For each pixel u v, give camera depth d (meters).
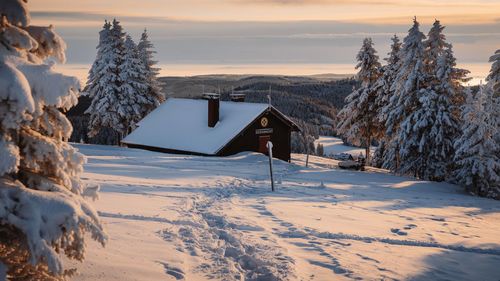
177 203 14.24
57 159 5.38
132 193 15.54
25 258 5.11
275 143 41.66
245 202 16.52
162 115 44.62
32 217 4.80
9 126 4.72
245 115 39.84
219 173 25.05
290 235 11.59
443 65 36.78
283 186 21.94
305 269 8.79
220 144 37.41
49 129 5.39
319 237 11.68
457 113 36.97
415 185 29.98
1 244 4.94
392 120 39.75
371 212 16.69
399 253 10.66
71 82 5.10
